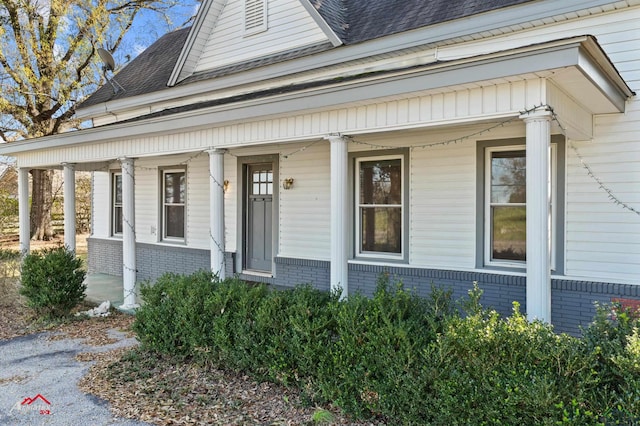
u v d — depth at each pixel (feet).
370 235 24.73
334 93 16.39
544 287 12.80
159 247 34.88
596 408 9.10
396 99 15.64
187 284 17.94
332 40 24.71
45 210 67.21
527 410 9.50
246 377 15.55
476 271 20.75
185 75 32.71
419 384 10.97
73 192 30.45
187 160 30.07
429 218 22.34
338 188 17.47
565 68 11.98
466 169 21.27
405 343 11.42
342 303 13.69
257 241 29.78
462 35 20.98
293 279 27.02
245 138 20.54
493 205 20.92
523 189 20.20
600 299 17.74
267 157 28.48
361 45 23.88
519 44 19.89
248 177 30.17
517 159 20.35
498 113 13.58
